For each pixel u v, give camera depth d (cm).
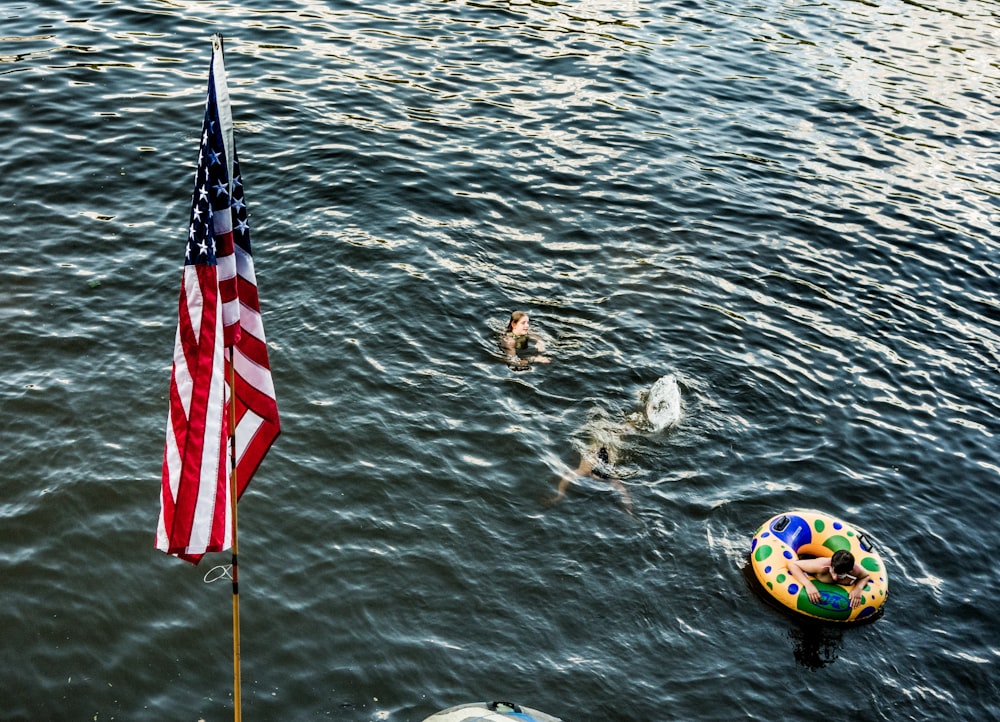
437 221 1606
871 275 1631
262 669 915
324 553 1036
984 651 1012
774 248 1672
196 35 2098
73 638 926
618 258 1587
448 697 909
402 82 2027
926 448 1270
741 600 1045
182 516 749
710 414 1286
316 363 1286
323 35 2180
